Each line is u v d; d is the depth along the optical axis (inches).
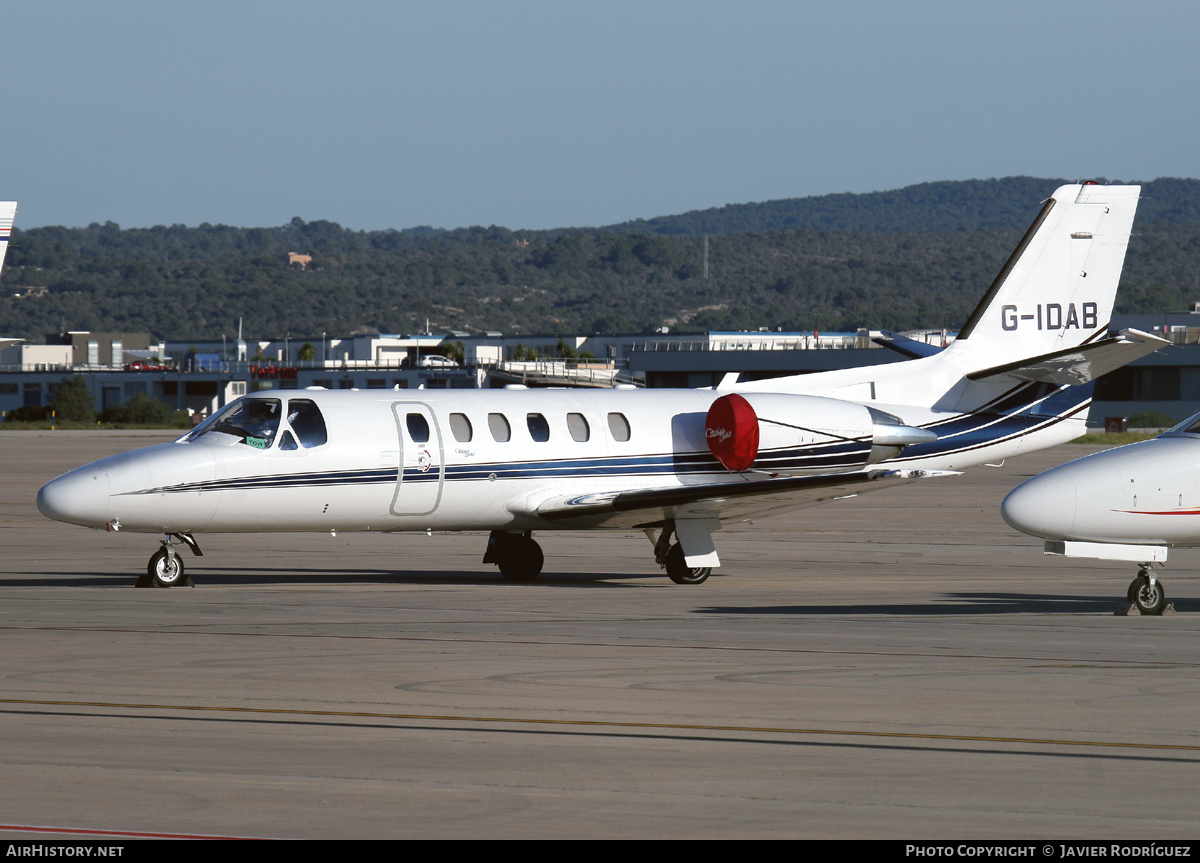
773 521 4682.6
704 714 1408.7
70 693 1512.1
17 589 2652.6
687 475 3107.8
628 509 2908.5
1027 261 3395.7
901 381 3334.2
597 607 2372.0
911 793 1107.3
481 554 3558.1
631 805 1070.4
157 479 2657.5
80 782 1133.1
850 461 3157.0
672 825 1018.7
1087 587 2785.4
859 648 1857.8
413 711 1421.0
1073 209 3410.4
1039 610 2367.1
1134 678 1620.3
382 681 1587.1
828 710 1429.6
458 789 1114.7
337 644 1876.2
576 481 3006.9
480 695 1507.1
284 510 2778.1
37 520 4606.3
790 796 1098.1
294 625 2085.4
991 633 2023.9
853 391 3316.9
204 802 1074.7
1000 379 3358.8
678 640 1930.4
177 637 1941.4
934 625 2119.8
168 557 2719.0
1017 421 3385.8
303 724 1357.0
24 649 1819.6
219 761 1205.7
